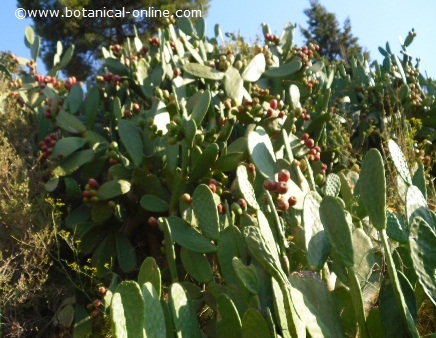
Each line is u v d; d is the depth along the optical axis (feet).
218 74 14.33
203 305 9.86
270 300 7.86
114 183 12.06
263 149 9.92
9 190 12.53
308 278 7.60
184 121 11.98
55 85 17.03
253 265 7.87
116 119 13.38
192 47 16.37
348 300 7.84
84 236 12.24
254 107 13.14
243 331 7.24
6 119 15.23
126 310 6.50
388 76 18.56
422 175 9.34
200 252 9.84
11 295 11.07
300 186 9.85
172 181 12.19
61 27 55.57
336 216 7.64
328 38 79.77
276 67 15.85
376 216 7.25
